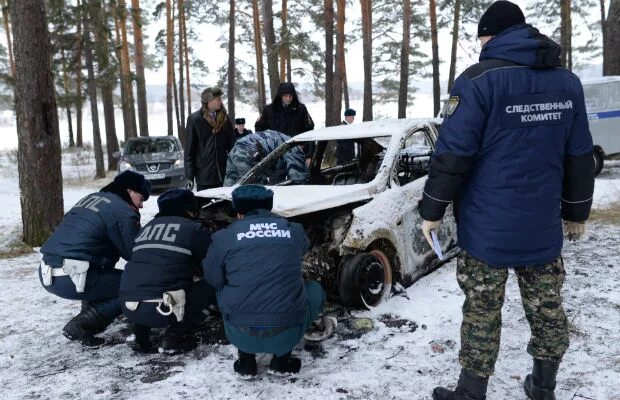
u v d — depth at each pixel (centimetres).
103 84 2008
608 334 333
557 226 230
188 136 635
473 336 236
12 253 673
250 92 3772
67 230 359
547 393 245
